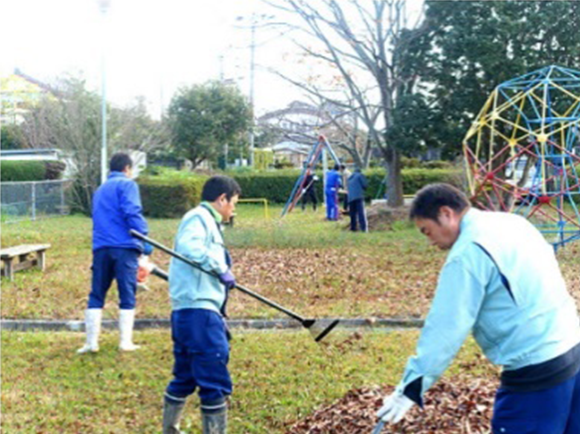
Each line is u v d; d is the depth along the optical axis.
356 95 19.20
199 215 4.51
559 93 16.00
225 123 33.81
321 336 5.13
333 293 9.45
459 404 4.58
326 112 22.81
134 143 26.69
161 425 4.95
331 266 11.57
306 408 5.07
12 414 5.12
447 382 5.11
